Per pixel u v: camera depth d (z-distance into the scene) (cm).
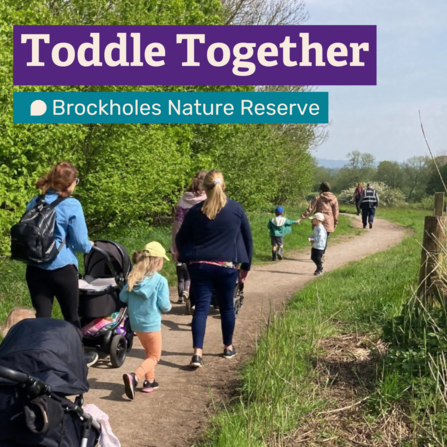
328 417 403
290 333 562
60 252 473
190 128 1470
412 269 951
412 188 5453
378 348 520
